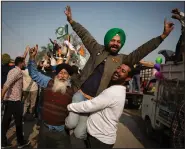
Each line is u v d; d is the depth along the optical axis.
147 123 6.11
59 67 2.95
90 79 2.80
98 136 2.59
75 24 3.07
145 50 2.77
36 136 5.12
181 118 4.11
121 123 7.38
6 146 4.42
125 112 9.85
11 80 4.14
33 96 6.46
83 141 2.69
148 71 9.27
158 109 5.30
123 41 2.83
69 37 4.99
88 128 2.65
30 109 6.57
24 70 6.36
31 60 3.01
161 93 5.25
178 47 4.67
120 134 6.00
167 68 5.18
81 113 2.68
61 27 4.84
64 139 2.84
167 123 4.66
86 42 2.97
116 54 2.86
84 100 2.80
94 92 2.79
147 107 6.14
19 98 4.43
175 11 4.50
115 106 2.55
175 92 4.47
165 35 2.77
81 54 5.19
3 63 5.24
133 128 6.71
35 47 3.03
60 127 2.85
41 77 3.03
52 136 2.84
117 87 2.61
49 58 5.40
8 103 4.35
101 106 2.55
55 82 2.88
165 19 2.78
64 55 5.20
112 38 2.77
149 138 5.76
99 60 2.79
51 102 2.84
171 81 4.79
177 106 4.28
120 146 5.01
